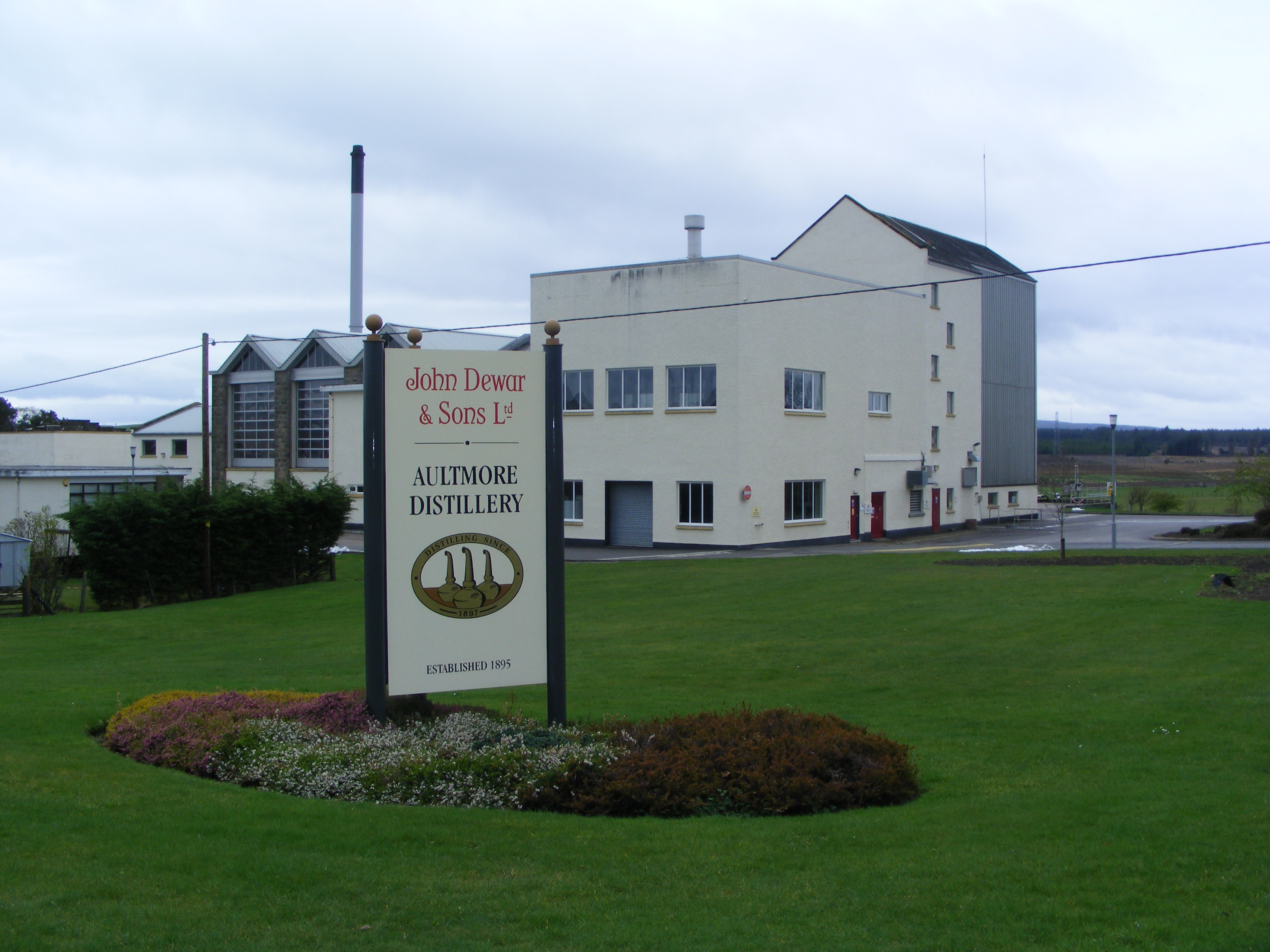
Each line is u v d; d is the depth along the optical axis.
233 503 32.44
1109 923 6.00
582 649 18.91
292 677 16.97
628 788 8.62
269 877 6.71
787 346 41.25
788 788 8.73
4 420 92.50
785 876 6.89
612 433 41.81
